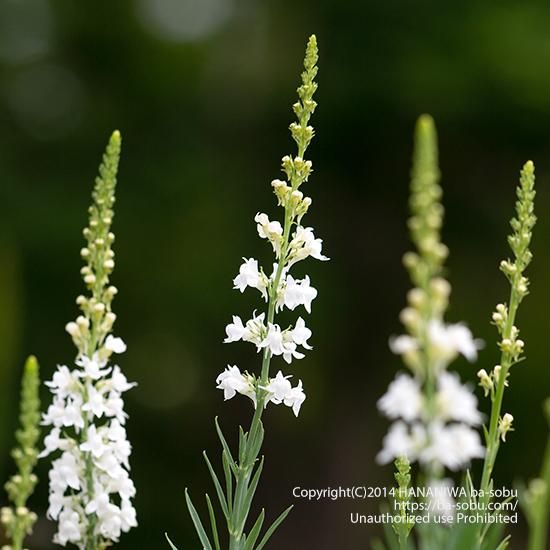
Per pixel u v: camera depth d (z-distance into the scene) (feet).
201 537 12.10
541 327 52.65
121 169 55.01
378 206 56.80
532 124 52.11
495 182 55.16
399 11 51.60
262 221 12.10
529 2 52.24
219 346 54.44
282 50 56.70
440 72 50.67
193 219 55.01
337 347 55.72
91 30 56.75
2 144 55.01
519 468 51.47
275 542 54.70
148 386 54.49
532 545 13.61
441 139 54.08
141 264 53.62
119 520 12.10
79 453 12.19
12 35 57.31
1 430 41.75
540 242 53.93
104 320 12.44
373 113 53.06
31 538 38.58
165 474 54.08
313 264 55.01
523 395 51.78
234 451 54.90
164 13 59.47
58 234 52.47
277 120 56.03
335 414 55.93
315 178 56.44
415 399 8.95
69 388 12.17
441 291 8.82
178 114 56.70
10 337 41.29
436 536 10.68
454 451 8.93
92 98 56.80
